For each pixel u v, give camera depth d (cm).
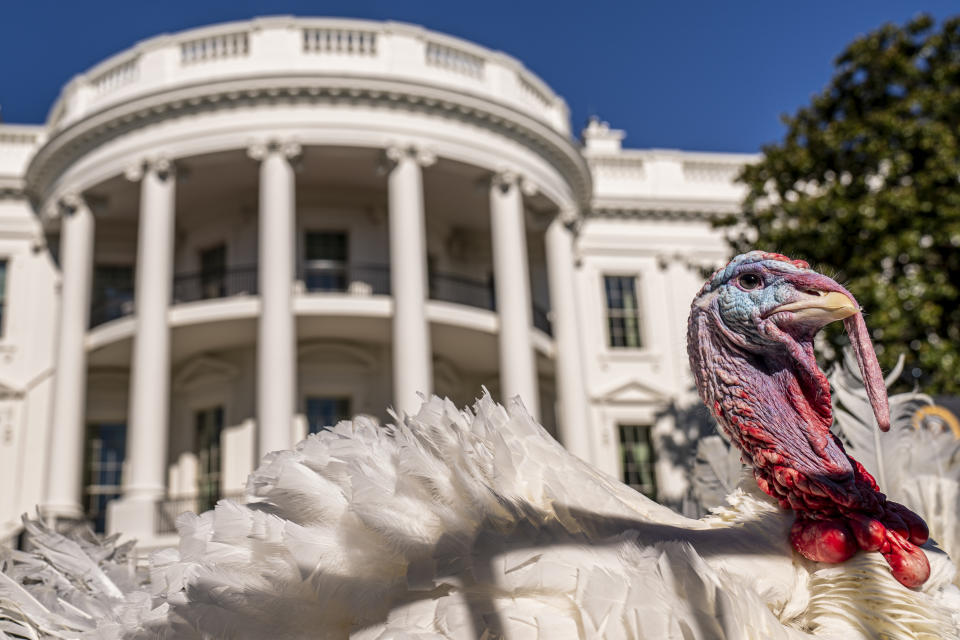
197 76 2291
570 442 2431
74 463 2219
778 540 258
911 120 1672
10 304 2567
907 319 1489
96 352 2362
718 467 421
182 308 2195
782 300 263
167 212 2242
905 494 376
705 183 3062
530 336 2375
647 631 214
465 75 2409
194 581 257
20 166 2708
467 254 2773
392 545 246
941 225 1562
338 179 2438
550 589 229
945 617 240
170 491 2403
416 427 287
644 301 2892
